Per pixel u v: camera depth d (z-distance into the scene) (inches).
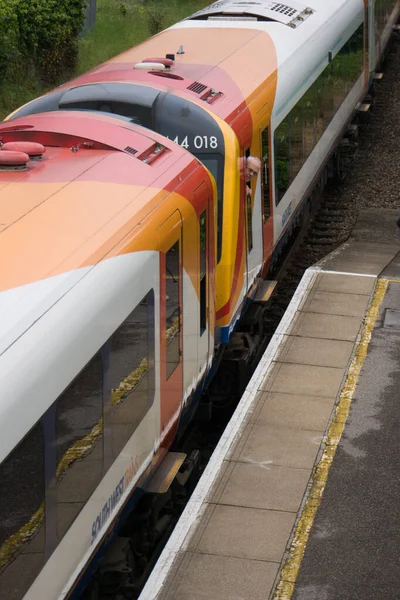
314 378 465.4
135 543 366.6
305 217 720.3
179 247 371.9
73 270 286.8
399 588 315.6
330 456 395.9
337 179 831.1
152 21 1230.9
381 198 805.2
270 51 608.4
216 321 454.3
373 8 966.4
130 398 323.0
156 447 357.7
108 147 386.0
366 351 496.1
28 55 975.6
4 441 230.5
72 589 286.7
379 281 596.4
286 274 663.1
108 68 539.5
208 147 454.3
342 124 811.4
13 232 299.1
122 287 308.7
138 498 350.0
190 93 484.7
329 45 736.3
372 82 1021.2
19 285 267.4
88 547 294.4
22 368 241.9
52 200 329.7
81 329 276.2
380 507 361.1
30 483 249.0
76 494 280.5
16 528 242.7
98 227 318.3
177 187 380.5
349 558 330.3
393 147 927.7
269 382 461.1
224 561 326.6
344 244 687.7
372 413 432.1
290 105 606.9
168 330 362.6
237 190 461.4
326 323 530.3
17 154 354.3
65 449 270.1
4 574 238.2
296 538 340.5
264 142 540.1
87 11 1182.9
